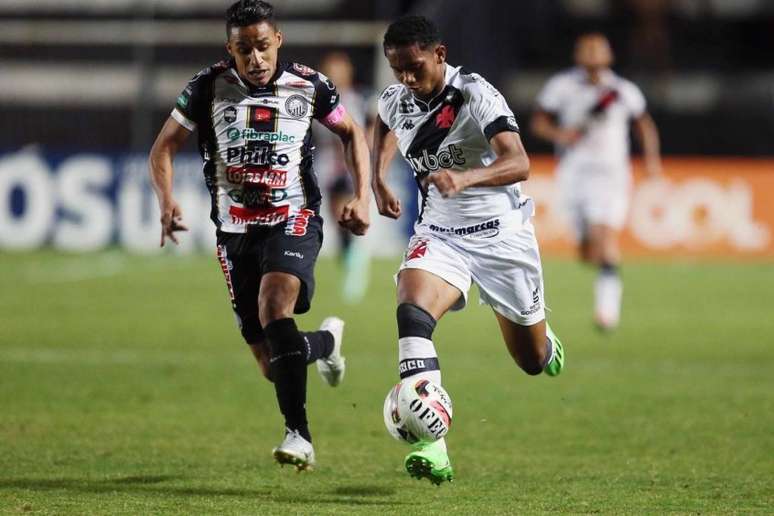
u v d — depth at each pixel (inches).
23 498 755.4
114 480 823.1
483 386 1291.8
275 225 866.8
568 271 2527.1
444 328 1807.3
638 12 3444.9
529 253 840.9
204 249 2699.3
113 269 2437.3
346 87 2017.7
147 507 730.8
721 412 1139.9
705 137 3272.6
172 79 3262.8
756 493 799.7
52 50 3412.9
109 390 1229.7
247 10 820.6
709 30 3474.4
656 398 1218.0
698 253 2684.5
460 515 722.8
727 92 3348.9
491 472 879.1
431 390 748.0
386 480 844.0
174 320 1785.2
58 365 1381.6
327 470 879.1
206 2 3390.7
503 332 881.5
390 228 2694.4
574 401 1200.8
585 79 1859.0
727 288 2250.2
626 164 1854.1
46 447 945.5
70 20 3508.9
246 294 884.6
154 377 1314.0
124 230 2701.8
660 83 3356.3
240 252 874.1
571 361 1472.7
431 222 842.8
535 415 1127.0
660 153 3275.1
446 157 822.5
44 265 2481.5
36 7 3523.6
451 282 813.9
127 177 2694.4
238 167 862.5
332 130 889.5
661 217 2696.9
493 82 3206.2
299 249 853.8
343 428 1059.9
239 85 855.7
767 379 1341.0
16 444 956.0
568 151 1857.8
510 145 767.7
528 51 3430.1
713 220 2677.2
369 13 3385.8
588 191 1828.2
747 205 2664.9
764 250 2662.4
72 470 858.1
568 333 1724.9
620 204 1834.4
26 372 1328.7
